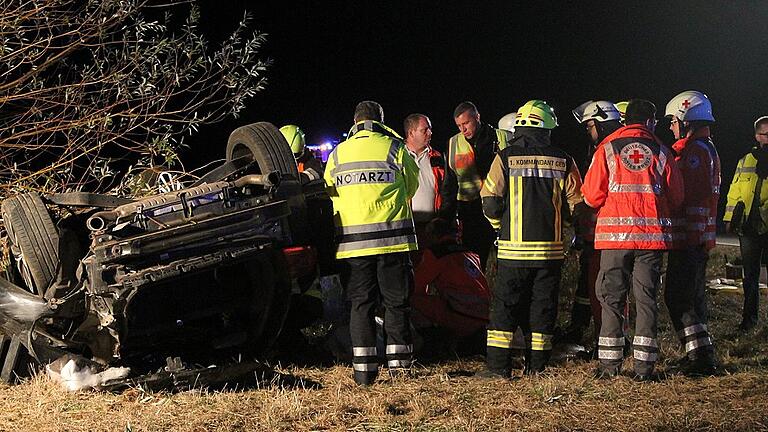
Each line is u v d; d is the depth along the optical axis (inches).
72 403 236.4
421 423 224.1
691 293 276.7
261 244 244.8
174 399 239.9
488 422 225.0
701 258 280.1
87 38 330.3
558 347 302.8
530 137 271.0
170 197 241.1
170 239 236.7
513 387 255.3
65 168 333.7
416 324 291.9
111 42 331.3
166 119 333.1
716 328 343.0
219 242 241.6
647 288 265.3
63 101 333.4
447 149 326.0
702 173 281.9
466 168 321.7
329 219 273.0
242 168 261.0
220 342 273.3
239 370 255.4
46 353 252.2
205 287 267.4
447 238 304.0
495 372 265.6
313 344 299.7
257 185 247.0
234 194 245.4
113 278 235.3
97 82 330.0
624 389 252.5
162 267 236.2
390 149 261.3
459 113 320.2
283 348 290.4
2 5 324.8
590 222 299.6
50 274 248.1
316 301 295.3
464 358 294.4
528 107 272.5
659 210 264.5
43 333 251.4
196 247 239.9
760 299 396.5
